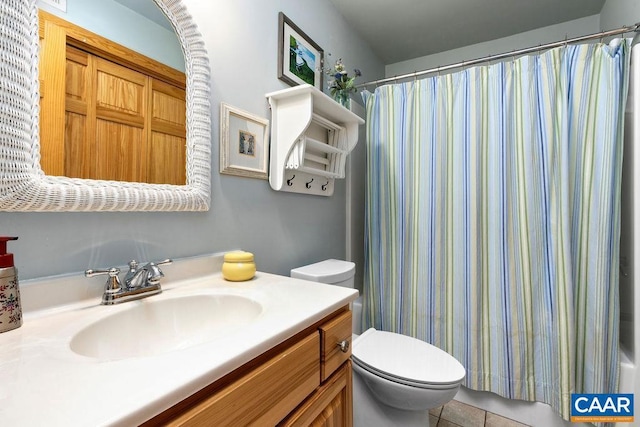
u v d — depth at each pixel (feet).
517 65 4.83
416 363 3.84
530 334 4.69
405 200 5.73
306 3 5.29
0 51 1.88
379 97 6.03
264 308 2.37
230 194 3.73
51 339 1.78
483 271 5.04
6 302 1.88
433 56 8.32
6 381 1.33
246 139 3.90
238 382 1.65
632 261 4.20
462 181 5.17
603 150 4.27
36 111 2.10
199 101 3.20
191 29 3.12
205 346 1.69
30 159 2.06
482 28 7.07
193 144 3.17
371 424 4.15
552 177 4.57
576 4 6.18
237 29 3.80
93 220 2.50
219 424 1.52
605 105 4.26
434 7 6.28
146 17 2.81
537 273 4.66
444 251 5.34
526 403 4.77
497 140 4.91
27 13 2.04
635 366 4.12
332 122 5.32
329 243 5.87
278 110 4.33
